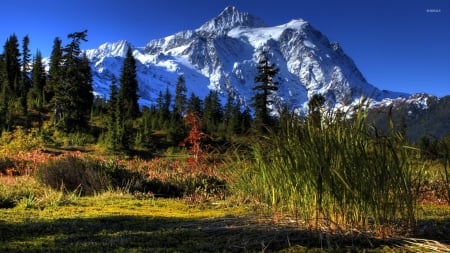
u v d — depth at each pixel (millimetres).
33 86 72875
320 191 4465
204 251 4059
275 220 5121
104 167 10148
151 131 53875
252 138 5922
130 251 4012
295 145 4793
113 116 53750
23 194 7992
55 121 51594
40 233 4816
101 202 7852
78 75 57688
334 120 4680
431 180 5645
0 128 40875
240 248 4148
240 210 6871
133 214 6488
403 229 4570
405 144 4586
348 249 4023
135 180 10000
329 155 4488
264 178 5484
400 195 4477
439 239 4387
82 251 4004
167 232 4910
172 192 9852
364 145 4469
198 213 6762
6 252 3936
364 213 4410
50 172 9492
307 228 4699
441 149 4832
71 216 6129
